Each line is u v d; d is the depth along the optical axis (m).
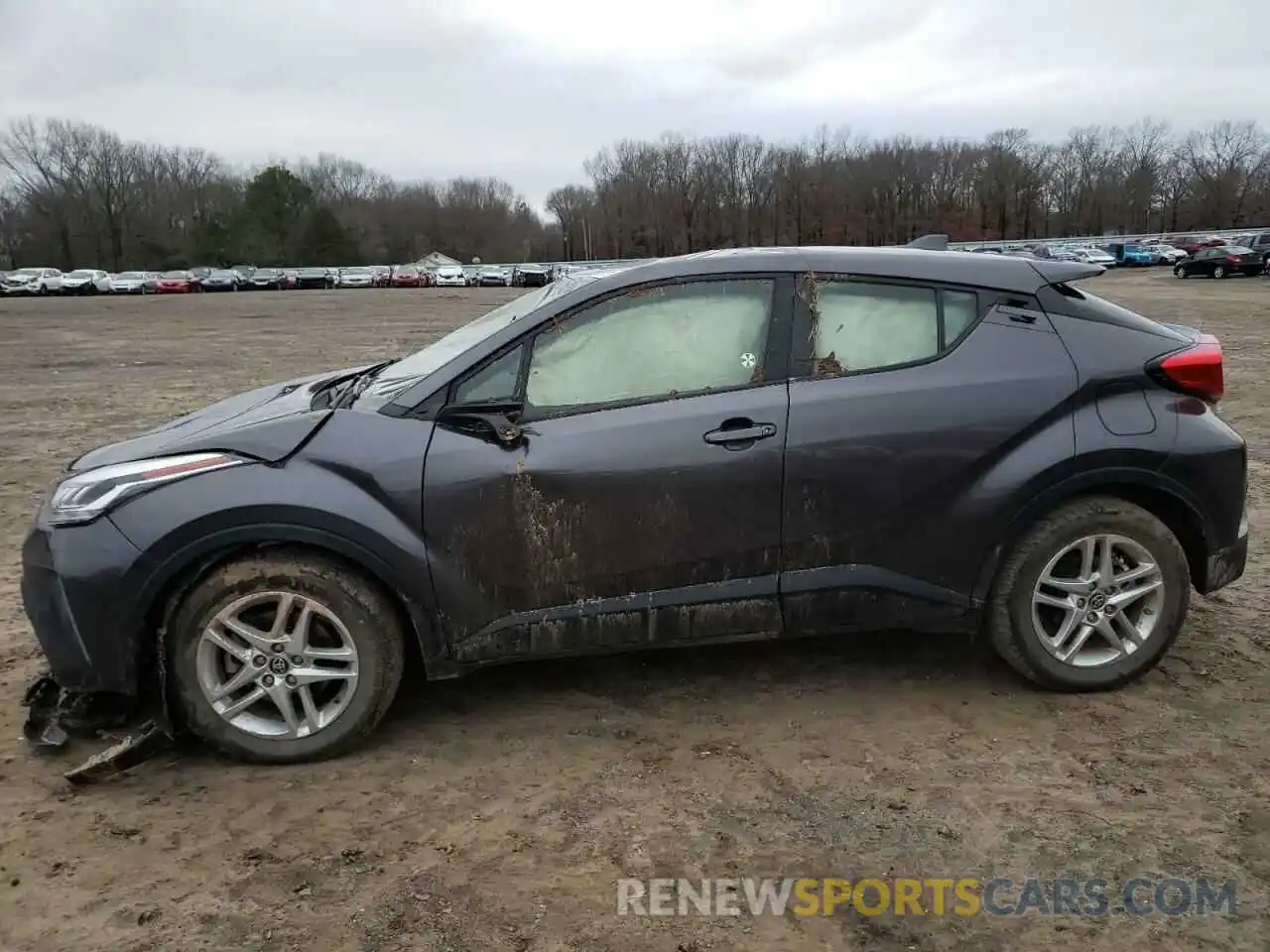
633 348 3.49
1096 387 3.57
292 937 2.51
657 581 3.44
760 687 3.88
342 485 3.23
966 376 3.52
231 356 18.59
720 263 3.57
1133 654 3.71
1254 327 18.89
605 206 106.88
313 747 3.33
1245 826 2.90
